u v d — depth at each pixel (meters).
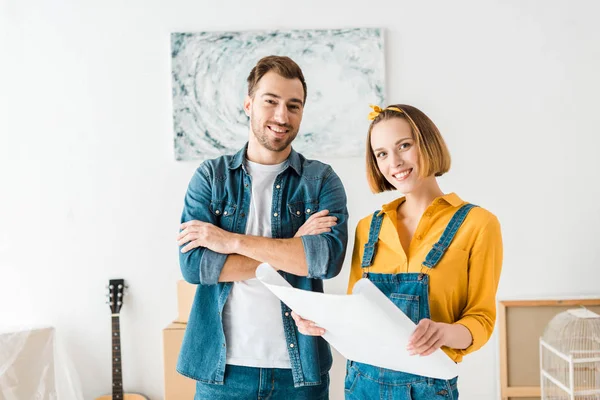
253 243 1.77
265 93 1.78
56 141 3.05
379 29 3.02
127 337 3.08
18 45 3.03
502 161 3.07
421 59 3.05
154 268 3.07
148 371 3.08
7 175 3.05
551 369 2.89
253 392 1.76
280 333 1.77
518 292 3.09
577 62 3.06
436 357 1.35
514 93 3.06
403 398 1.48
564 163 3.07
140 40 3.03
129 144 3.05
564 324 2.85
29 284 3.06
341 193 1.92
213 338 1.80
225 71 3.01
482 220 1.52
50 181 3.05
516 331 2.98
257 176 1.88
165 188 3.06
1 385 2.85
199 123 3.02
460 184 3.08
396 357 1.41
